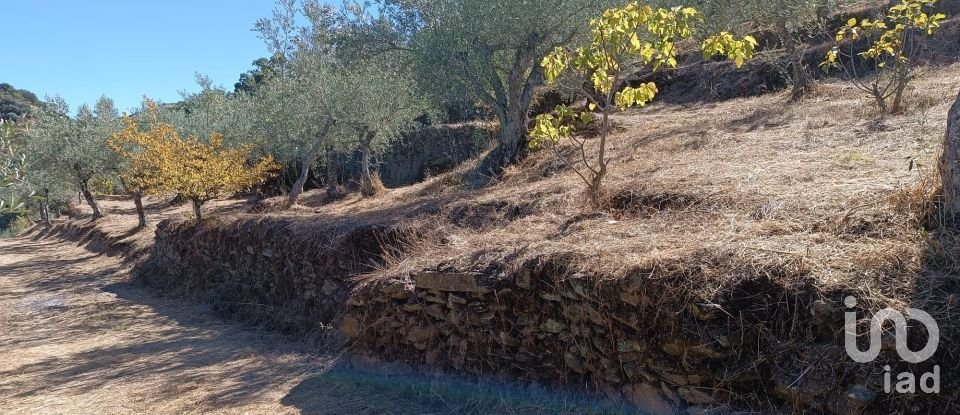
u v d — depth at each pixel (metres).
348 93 13.52
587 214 5.83
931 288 3.07
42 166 19.86
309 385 5.71
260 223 9.55
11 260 19.75
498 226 6.70
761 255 3.58
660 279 3.70
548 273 4.45
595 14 9.47
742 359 3.36
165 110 20.16
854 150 5.95
